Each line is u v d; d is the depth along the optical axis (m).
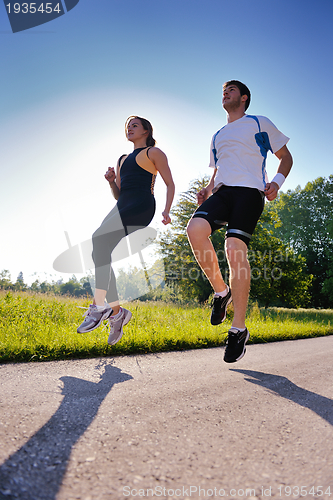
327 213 44.56
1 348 2.41
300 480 0.77
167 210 2.39
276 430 1.08
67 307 5.53
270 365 2.36
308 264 42.66
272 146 2.18
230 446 0.94
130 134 2.58
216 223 2.03
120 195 2.39
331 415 1.25
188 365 2.26
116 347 2.83
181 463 0.83
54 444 0.90
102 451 0.87
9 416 1.10
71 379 1.72
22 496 0.65
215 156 2.33
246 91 2.33
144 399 1.37
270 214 25.31
